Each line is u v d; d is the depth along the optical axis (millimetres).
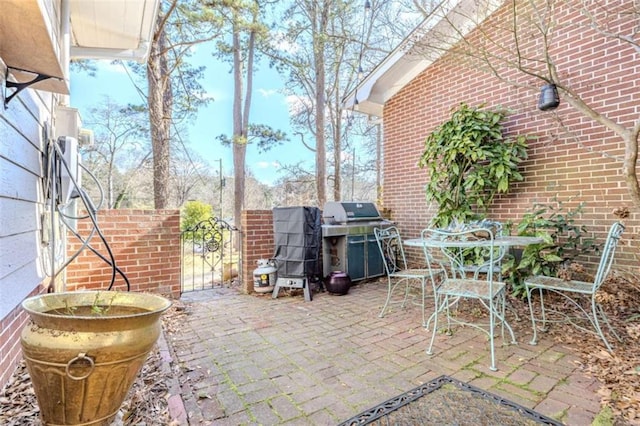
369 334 3041
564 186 3984
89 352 1346
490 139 4395
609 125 2906
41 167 2652
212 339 2924
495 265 3549
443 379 2203
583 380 2152
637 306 3357
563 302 3711
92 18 3453
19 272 2115
